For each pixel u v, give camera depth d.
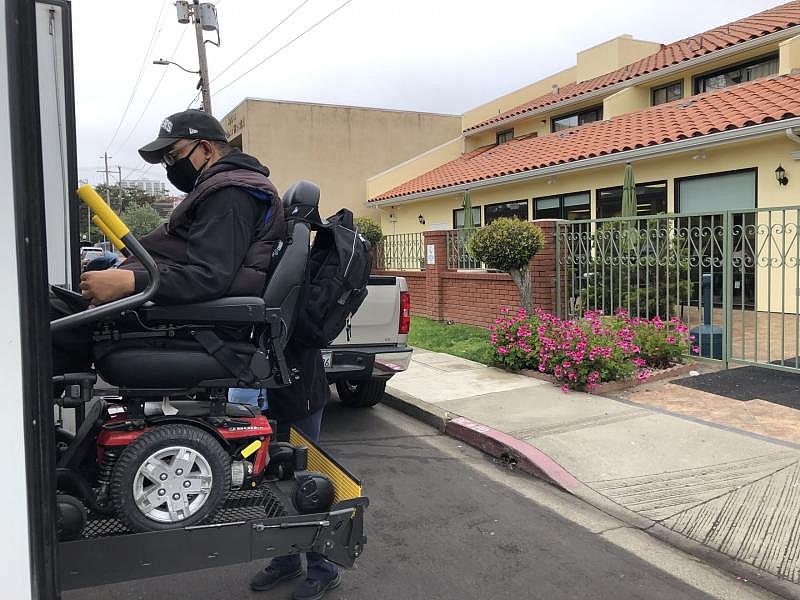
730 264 7.54
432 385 7.63
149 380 2.42
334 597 3.35
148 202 66.88
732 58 14.00
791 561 3.59
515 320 8.42
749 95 12.09
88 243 16.67
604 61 19.47
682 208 12.07
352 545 2.67
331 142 23.52
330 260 2.97
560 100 18.28
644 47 19.48
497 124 21.28
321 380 3.48
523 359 8.04
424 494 4.77
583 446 5.38
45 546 1.73
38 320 1.71
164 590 3.36
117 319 2.42
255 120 22.47
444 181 18.45
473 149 23.69
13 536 1.66
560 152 14.84
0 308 1.63
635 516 4.25
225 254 2.42
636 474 4.83
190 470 2.34
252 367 2.53
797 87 11.15
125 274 2.29
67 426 3.26
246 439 2.55
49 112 3.47
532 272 9.70
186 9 23.91
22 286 1.66
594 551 3.86
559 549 3.89
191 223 2.52
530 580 3.53
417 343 10.30
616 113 16.41
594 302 9.17
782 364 7.23
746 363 7.60
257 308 2.48
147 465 2.27
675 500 4.39
